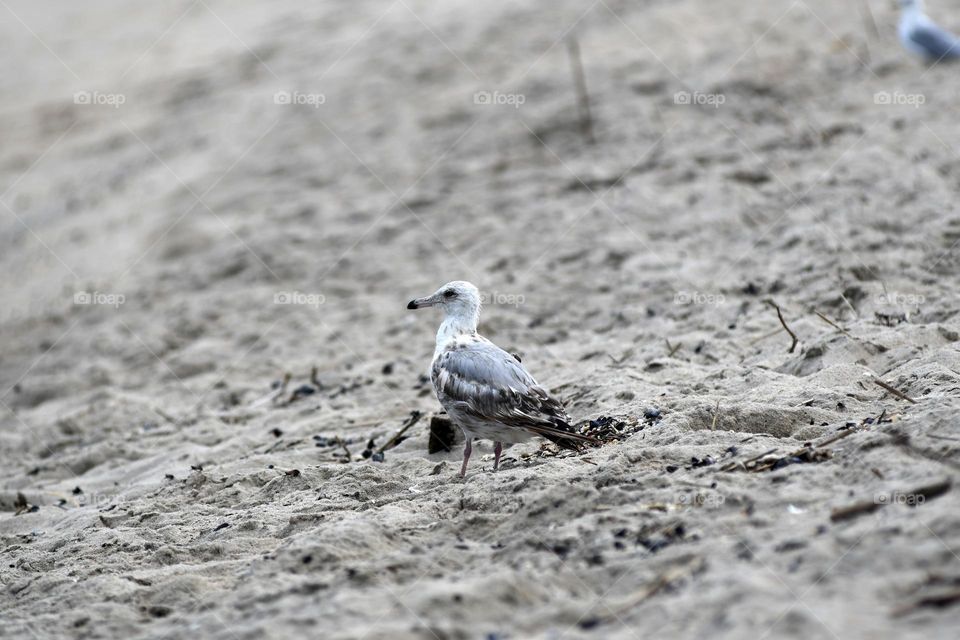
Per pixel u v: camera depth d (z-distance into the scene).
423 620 8.46
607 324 19.47
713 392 14.02
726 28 32.09
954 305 16.11
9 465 18.44
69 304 27.44
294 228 27.61
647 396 14.35
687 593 8.24
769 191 23.22
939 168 22.06
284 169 31.30
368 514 11.30
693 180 24.58
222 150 33.88
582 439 12.05
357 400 18.17
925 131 23.84
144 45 48.97
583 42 33.47
